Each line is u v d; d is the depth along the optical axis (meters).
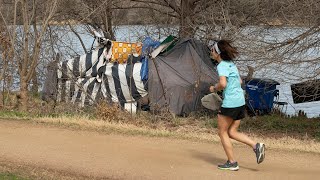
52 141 11.97
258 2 22.42
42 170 9.59
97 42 23.33
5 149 11.14
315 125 18.83
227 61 9.08
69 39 30.30
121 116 17.86
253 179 8.83
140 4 27.00
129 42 23.48
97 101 20.41
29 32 19.64
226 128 9.28
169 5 26.11
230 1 23.38
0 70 20.39
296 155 10.94
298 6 19.38
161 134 13.15
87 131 13.23
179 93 20.73
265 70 19.67
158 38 25.58
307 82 19.11
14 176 9.20
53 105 19.44
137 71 20.98
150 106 20.56
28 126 13.86
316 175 9.15
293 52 19.20
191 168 9.57
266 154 10.99
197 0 25.48
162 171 9.38
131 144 11.76
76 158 10.38
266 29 20.88
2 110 18.47
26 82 19.06
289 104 22.80
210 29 23.06
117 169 9.56
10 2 20.69
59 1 21.53
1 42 19.81
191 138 12.79
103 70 21.53
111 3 25.98
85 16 25.36
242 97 9.19
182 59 21.75
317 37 19.17
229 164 9.44
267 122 19.14
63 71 21.61
